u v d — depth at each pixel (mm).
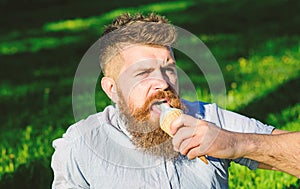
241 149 2295
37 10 16453
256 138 2342
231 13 12227
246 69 7590
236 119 2723
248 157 2344
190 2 14305
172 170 2543
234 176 4113
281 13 11922
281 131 2750
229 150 2260
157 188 2529
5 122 6102
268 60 7984
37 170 4578
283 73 7297
